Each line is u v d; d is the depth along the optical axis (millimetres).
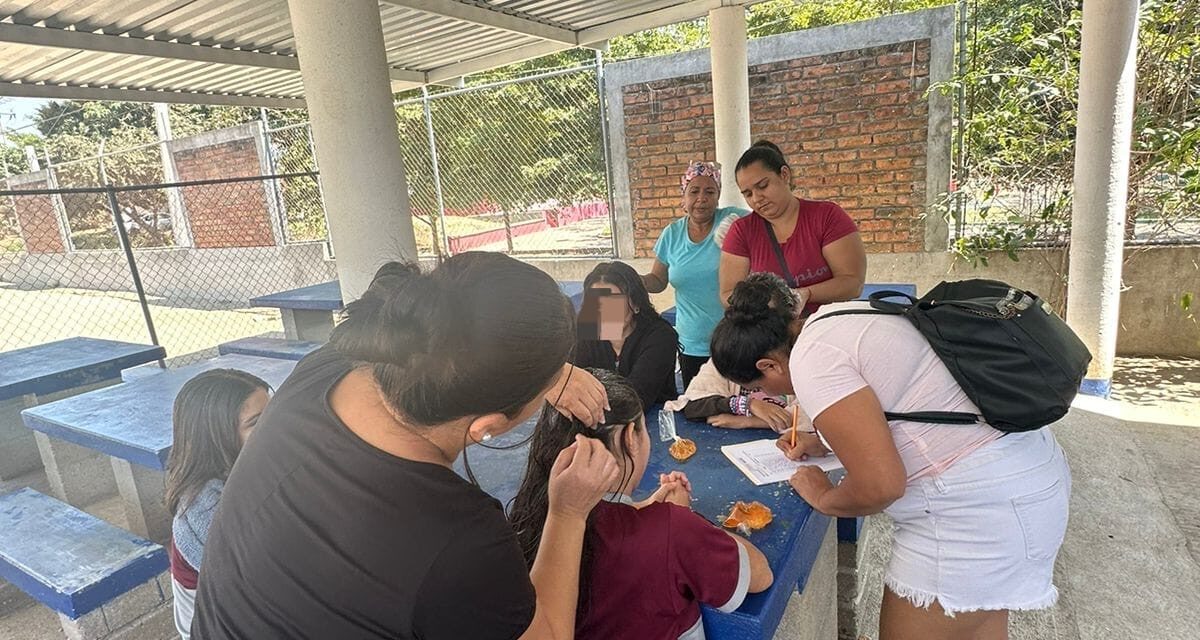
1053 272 5039
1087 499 3125
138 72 5637
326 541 811
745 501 1708
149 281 11547
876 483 1387
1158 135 4422
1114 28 3709
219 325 8938
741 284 1712
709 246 3139
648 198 6371
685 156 6121
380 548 792
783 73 5617
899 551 1644
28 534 2488
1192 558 2670
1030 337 1404
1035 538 1497
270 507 867
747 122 5012
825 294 2691
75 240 13742
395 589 780
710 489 1791
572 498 1048
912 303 1582
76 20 4320
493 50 6199
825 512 1583
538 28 5293
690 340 3236
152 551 2363
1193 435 3676
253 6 4418
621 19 5402
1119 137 3846
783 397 2184
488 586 815
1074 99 4719
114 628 2338
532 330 776
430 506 816
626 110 6258
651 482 1871
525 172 7125
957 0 5383
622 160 6391
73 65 5164
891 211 5496
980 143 5078
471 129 7359
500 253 852
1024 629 2389
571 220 6965
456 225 7797
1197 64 4418
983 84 4930
